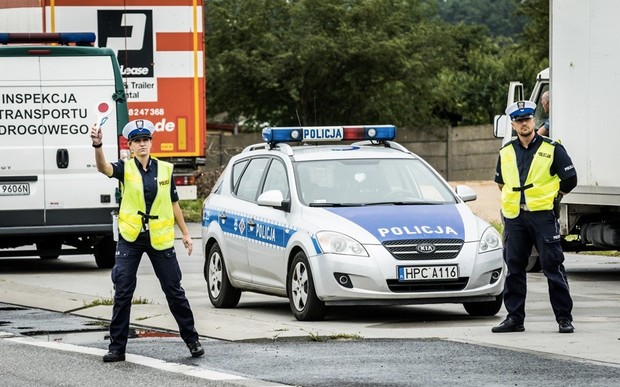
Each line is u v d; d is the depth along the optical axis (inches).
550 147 643.5
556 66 945.5
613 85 897.5
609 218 973.2
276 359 568.7
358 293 684.1
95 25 1305.4
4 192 1014.4
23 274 1037.2
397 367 538.6
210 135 2388.0
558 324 652.7
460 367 534.9
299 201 735.1
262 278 759.1
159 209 579.8
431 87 2699.3
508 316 651.5
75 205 1023.0
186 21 1328.7
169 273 581.0
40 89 1018.7
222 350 601.3
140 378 527.2
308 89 2613.2
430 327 677.3
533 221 642.2
